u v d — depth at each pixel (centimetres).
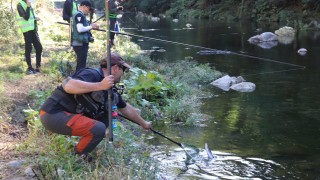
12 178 369
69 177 367
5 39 1039
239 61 1136
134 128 574
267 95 764
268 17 2259
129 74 791
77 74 382
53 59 867
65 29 1478
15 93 617
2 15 1101
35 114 505
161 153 484
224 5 2727
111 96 372
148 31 2038
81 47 683
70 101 381
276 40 1533
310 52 1238
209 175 423
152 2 3416
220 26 2183
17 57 911
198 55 1253
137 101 667
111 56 389
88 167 374
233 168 443
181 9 3145
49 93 584
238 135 550
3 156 416
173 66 1009
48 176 358
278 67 1036
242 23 2288
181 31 1998
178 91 759
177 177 416
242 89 821
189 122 596
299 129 569
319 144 511
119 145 454
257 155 479
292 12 2147
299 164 452
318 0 2027
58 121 377
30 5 755
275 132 559
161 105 696
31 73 767
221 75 944
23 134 479
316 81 868
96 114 394
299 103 701
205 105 704
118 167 393
